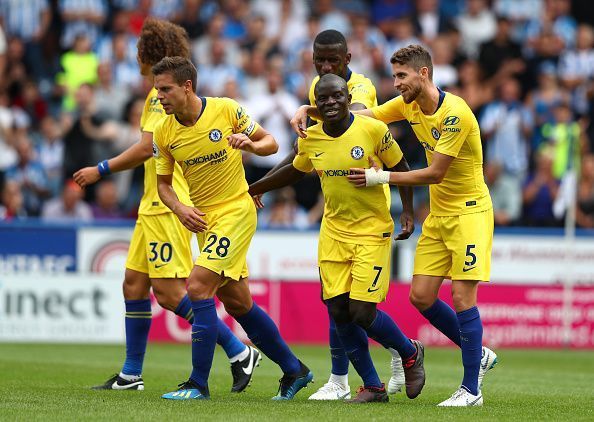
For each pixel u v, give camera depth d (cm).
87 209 5700
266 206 5809
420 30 6556
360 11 6806
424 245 2614
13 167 5850
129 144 5834
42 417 2116
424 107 2522
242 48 6359
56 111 6216
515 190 5834
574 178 5303
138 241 2911
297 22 6650
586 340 5212
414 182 2456
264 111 5806
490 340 5144
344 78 2733
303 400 2605
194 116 2498
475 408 2414
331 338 2667
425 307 2619
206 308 2498
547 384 3269
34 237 5125
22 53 6412
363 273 2494
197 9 6550
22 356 4059
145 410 2241
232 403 2422
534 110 6175
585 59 6538
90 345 4778
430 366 3962
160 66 2452
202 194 2548
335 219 2541
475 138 2511
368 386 2583
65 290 4897
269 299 5062
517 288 5172
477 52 6619
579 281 5384
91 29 6525
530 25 6856
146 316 2917
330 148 2480
